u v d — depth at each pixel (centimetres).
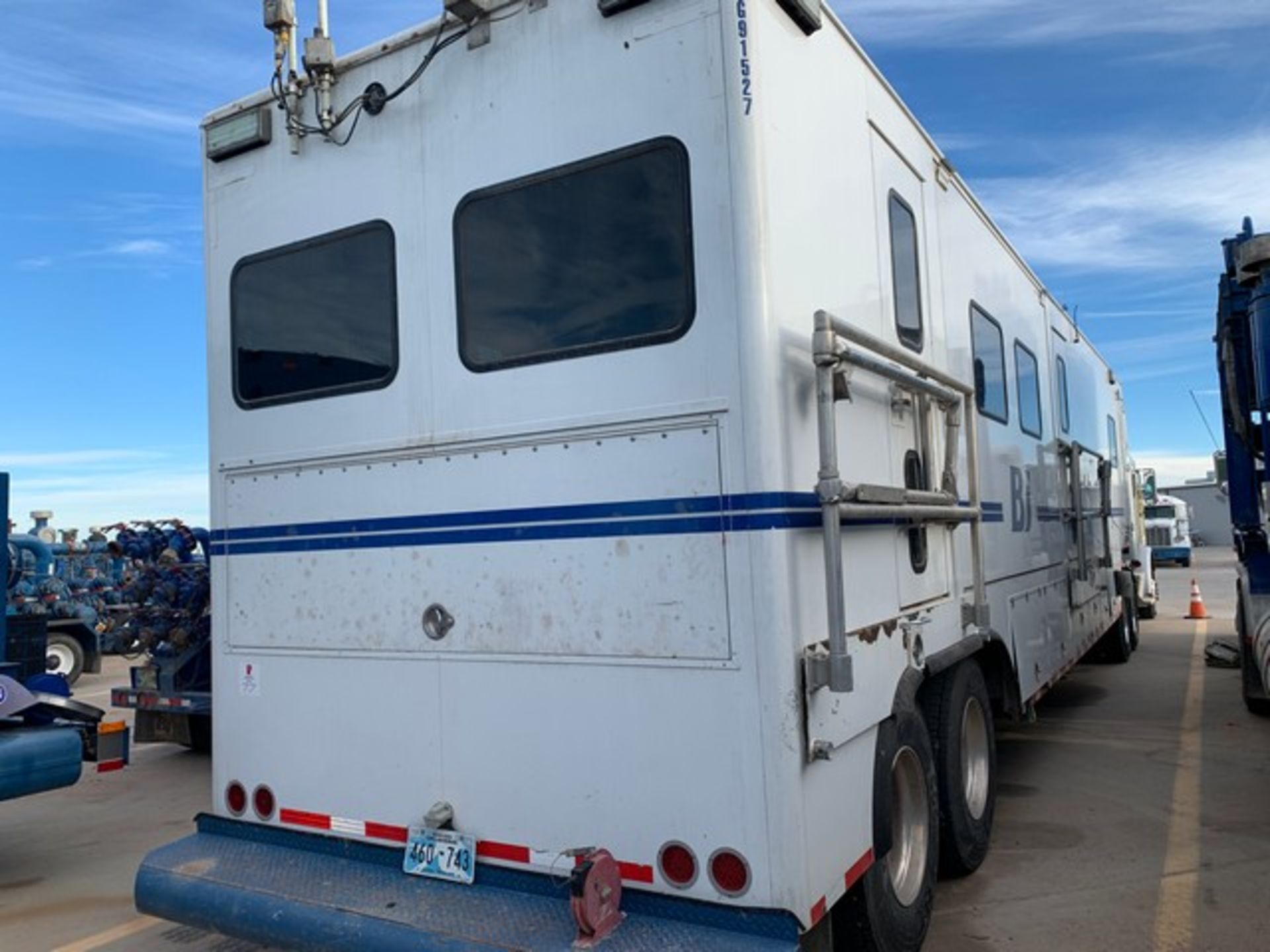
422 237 343
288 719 370
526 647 312
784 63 305
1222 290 673
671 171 292
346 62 363
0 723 564
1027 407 633
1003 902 441
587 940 270
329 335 367
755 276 278
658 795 286
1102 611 909
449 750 328
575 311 308
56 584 1361
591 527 301
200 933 449
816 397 298
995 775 499
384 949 292
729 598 277
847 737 305
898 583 366
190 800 714
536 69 319
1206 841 517
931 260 450
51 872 552
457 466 330
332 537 361
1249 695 816
